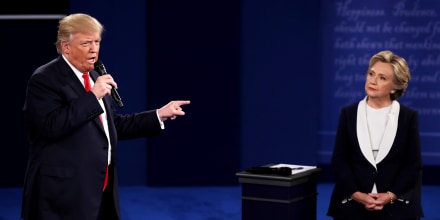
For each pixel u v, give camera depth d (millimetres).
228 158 26656
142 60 26188
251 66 26656
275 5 26391
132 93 26219
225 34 26078
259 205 12656
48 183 11719
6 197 25062
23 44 25875
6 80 26094
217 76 26250
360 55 27141
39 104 11680
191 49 26047
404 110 12750
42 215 11695
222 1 25938
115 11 25891
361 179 12664
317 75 26688
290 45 26562
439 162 27188
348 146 12992
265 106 26812
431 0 26656
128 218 21703
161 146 26531
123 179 26906
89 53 11906
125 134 13109
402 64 12555
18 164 26656
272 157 27016
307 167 13469
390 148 12594
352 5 26953
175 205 23562
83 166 11781
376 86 12609
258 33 26516
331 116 27406
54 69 11984
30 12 25703
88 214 11742
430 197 24953
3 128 26406
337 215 12898
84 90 12078
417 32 26844
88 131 11891
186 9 25859
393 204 12500
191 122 26453
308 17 26438
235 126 26531
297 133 26906
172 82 26109
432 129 27109
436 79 26922
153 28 25828
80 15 12047
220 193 25531
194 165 26641
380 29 26969
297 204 12641
